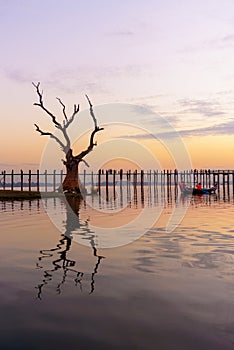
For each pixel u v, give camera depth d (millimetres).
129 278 6109
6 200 29688
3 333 4004
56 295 5230
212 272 6465
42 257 7867
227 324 4195
